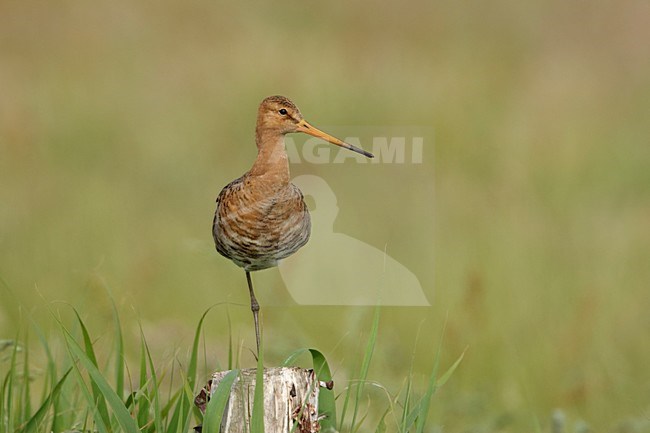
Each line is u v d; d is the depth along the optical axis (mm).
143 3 31922
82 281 17156
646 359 15891
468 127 24844
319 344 15320
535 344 15969
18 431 9672
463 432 12656
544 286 17719
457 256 18484
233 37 30344
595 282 18109
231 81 27047
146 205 21297
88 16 31156
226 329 16344
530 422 13695
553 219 20547
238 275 17703
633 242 19906
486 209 20562
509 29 33000
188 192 22078
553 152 23922
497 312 16953
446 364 15477
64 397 10523
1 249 18578
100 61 28516
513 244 19109
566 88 28672
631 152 24281
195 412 9664
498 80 28688
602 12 33844
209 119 25391
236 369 8883
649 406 14242
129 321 14812
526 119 25906
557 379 15273
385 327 15945
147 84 27297
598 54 31688
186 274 17812
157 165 23219
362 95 25875
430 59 30062
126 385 12977
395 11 33281
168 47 29578
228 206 10414
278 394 8750
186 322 16484
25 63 28234
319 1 33156
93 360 9617
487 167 23172
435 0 34094
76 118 25000
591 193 22594
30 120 24766
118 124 25016
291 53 29016
